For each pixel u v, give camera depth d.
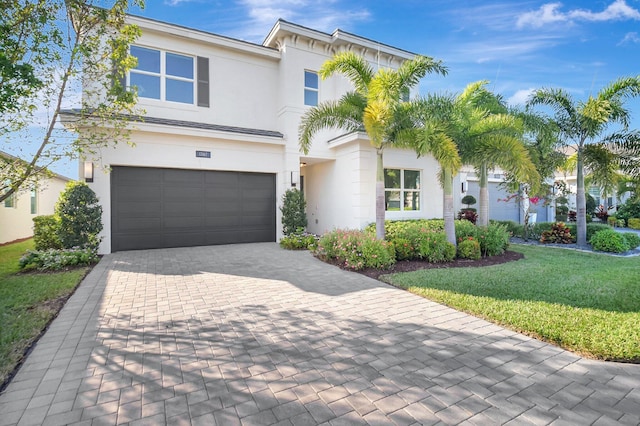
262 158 11.99
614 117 10.44
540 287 5.84
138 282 6.42
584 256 9.45
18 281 6.28
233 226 11.73
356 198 11.57
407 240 8.62
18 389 2.82
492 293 5.52
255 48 12.14
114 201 9.84
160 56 10.90
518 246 11.65
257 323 4.34
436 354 3.47
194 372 3.11
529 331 4.01
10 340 3.73
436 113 8.48
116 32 7.65
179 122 10.45
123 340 3.81
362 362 3.30
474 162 9.31
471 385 2.89
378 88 8.22
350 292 5.75
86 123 7.84
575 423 2.41
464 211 15.42
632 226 18.75
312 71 12.90
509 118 8.77
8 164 6.38
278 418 2.46
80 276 6.73
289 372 3.12
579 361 3.32
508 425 2.39
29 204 14.95
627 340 3.64
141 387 2.86
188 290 5.88
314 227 14.45
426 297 5.44
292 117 12.24
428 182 12.94
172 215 10.70
